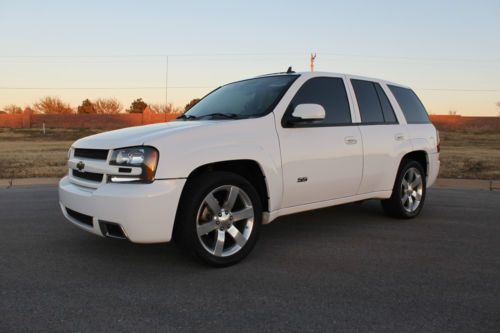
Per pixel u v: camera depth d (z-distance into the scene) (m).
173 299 3.07
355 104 4.88
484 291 3.25
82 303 3.00
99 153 3.59
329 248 4.35
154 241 3.31
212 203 3.58
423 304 3.01
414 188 5.76
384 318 2.79
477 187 8.84
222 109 4.44
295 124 4.12
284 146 4.04
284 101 4.19
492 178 10.17
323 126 4.42
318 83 4.59
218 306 2.96
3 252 4.16
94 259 3.95
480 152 17.89
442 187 8.82
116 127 32.88
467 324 2.72
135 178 3.33
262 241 4.60
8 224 5.29
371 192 5.04
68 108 57.75
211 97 4.97
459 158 15.01
